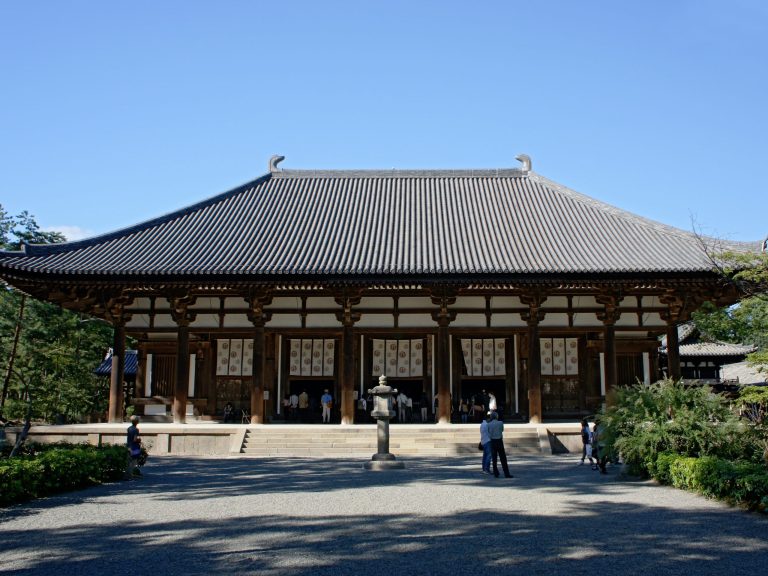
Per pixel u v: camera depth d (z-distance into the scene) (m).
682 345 45.38
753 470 14.46
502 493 16.05
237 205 38.44
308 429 28.14
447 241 33.16
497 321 31.52
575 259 30.47
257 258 30.92
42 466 15.75
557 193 39.66
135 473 19.61
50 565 9.80
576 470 20.88
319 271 29.05
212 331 31.66
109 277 29.03
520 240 33.19
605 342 31.00
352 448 26.83
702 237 30.80
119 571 9.48
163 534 11.68
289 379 34.31
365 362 34.62
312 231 34.81
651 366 33.91
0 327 40.34
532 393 30.36
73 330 44.81
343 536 11.44
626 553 10.36
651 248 31.73
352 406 30.44
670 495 15.79
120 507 14.33
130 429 20.84
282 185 41.81
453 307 31.66
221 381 34.59
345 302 30.88
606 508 14.06
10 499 14.59
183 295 30.88
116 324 31.47
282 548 10.65
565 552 10.42
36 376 42.16
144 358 34.75
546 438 27.06
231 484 17.94
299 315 31.78
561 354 34.12
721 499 14.87
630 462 19.02
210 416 34.19
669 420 18.19
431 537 11.36
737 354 47.25
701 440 17.27
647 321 31.62
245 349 34.75
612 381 30.69
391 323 31.52
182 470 21.38
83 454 17.61
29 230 44.16
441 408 29.94
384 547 10.70
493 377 34.22
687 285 29.55
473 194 40.19
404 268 29.19
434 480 18.45
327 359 34.53
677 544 10.93
